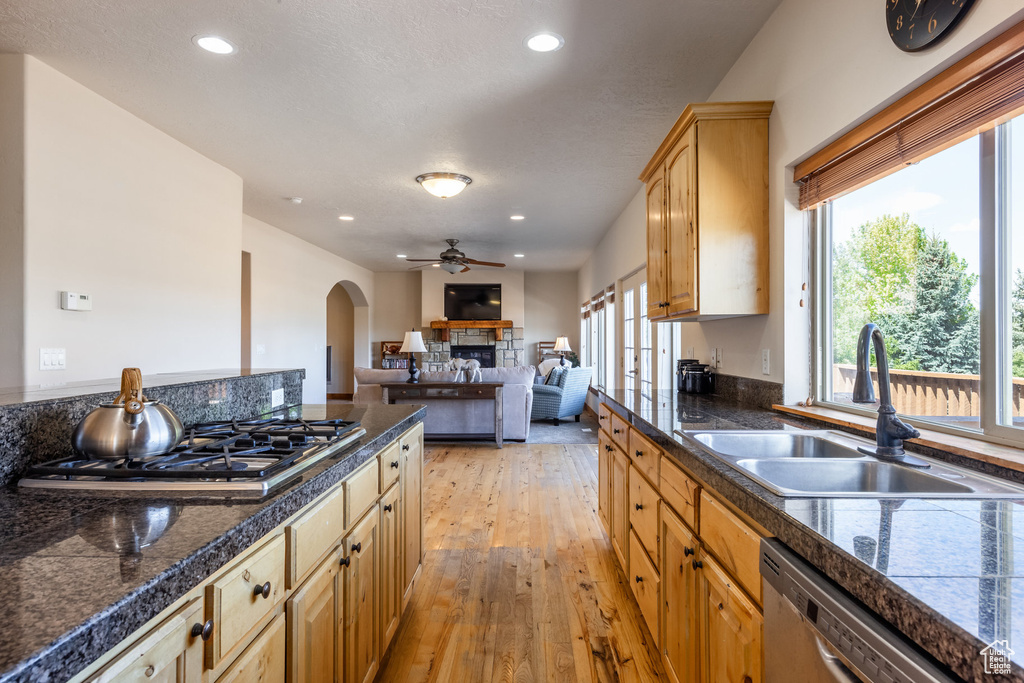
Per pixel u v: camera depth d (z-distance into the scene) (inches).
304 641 44.1
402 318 408.2
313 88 109.2
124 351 119.9
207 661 31.2
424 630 84.5
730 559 47.9
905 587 25.3
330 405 104.6
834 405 80.6
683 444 62.9
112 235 116.2
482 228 245.9
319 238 269.7
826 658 30.6
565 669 74.2
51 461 47.2
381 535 68.5
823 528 33.9
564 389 279.7
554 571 105.5
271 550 39.3
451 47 94.1
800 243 85.4
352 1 81.1
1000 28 46.1
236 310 164.4
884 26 61.2
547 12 84.3
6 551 29.5
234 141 137.6
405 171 161.6
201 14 84.6
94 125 111.0
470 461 199.2
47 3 81.7
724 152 90.5
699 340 131.1
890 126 62.2
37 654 19.1
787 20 82.4
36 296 98.6
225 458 45.9
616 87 109.0
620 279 227.8
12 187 96.3
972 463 49.2
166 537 31.8
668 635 67.4
